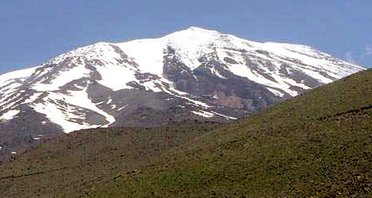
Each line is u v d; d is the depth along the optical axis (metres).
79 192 113.69
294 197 79.69
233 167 95.25
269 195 82.94
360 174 80.06
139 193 96.69
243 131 117.69
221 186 90.44
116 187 103.56
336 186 78.56
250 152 99.31
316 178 83.38
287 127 108.44
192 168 99.62
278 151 96.00
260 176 89.50
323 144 93.19
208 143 117.69
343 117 104.44
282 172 88.50
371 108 104.88
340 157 87.06
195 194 90.50
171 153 120.44
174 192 93.38
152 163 114.62
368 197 73.56
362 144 89.00
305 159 90.12
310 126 104.38
